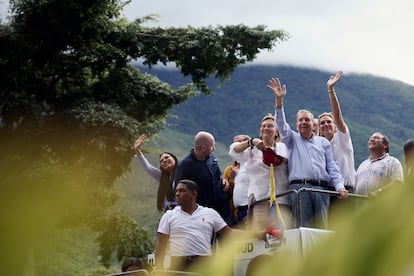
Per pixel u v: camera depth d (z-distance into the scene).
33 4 30.14
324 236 0.90
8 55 29.39
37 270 1.28
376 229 0.85
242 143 10.82
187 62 35.91
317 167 10.48
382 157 10.78
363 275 0.85
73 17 31.91
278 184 10.61
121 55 33.78
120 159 23.45
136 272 8.71
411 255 0.84
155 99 35.38
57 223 1.38
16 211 1.33
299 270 0.88
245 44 35.91
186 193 9.98
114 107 30.23
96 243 2.16
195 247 9.79
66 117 28.50
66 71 32.78
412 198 0.85
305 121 10.65
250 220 10.48
